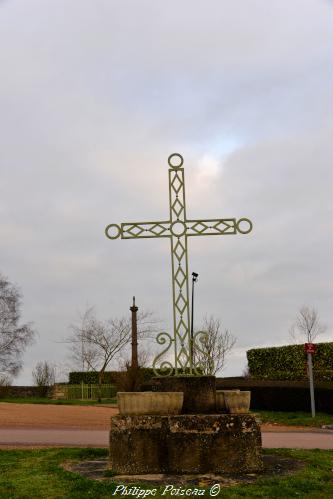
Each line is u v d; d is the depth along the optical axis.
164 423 6.77
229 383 22.55
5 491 6.03
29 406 20.94
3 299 44.69
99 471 7.02
